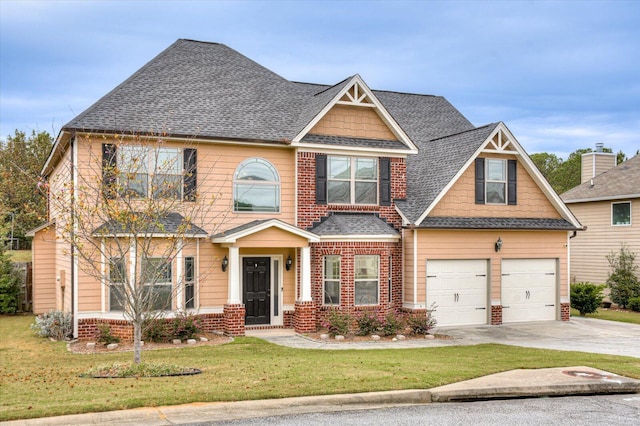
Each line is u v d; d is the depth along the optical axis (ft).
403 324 62.44
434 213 69.41
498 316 71.82
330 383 35.27
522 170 74.84
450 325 69.97
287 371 39.19
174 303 58.59
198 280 60.75
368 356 47.37
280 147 66.03
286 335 61.72
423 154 79.46
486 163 73.05
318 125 67.62
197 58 75.15
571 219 76.23
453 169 70.13
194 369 40.01
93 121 58.49
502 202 73.77
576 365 43.62
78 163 56.75
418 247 67.87
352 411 31.60
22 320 74.74
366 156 69.36
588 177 119.34
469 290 71.20
